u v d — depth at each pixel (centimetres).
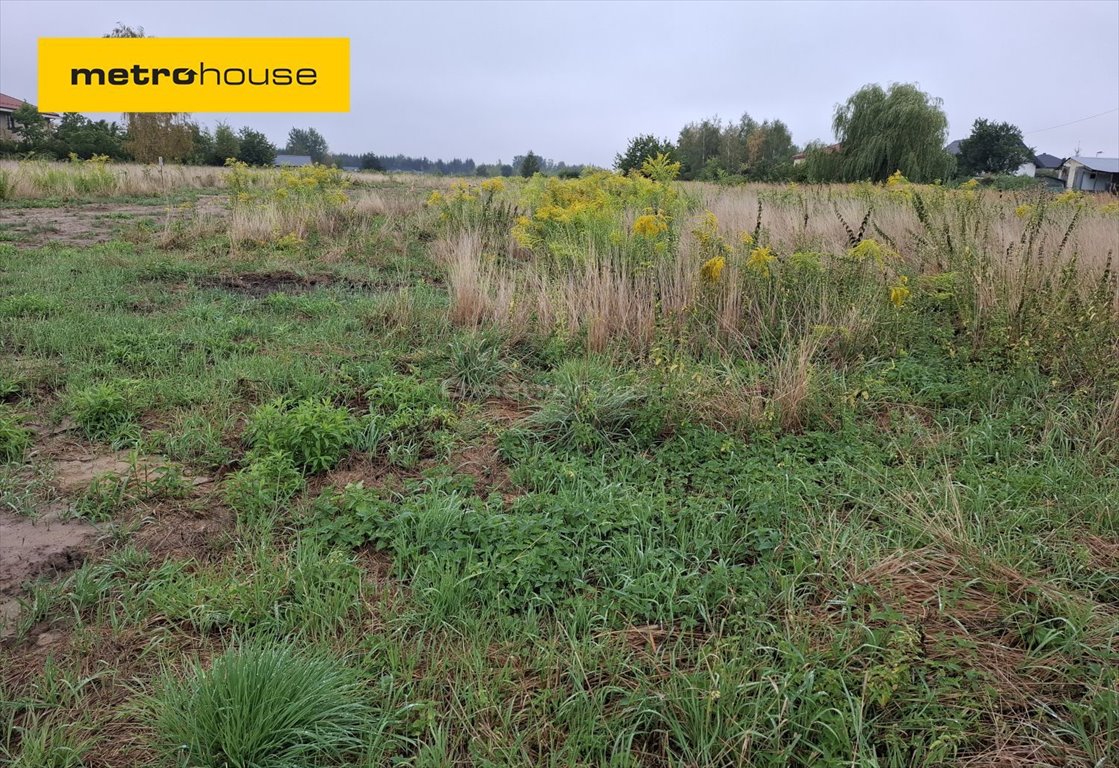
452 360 502
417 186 2341
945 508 302
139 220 1248
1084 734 202
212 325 578
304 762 189
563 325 545
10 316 581
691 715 206
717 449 371
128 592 256
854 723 198
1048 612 251
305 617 245
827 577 268
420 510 310
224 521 309
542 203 959
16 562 272
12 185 1581
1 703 207
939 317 588
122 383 429
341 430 371
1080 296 552
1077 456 356
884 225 843
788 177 3631
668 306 570
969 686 219
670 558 279
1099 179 4994
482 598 259
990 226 758
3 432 355
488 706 210
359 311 641
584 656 229
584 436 380
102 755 195
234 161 1883
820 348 512
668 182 1023
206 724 190
